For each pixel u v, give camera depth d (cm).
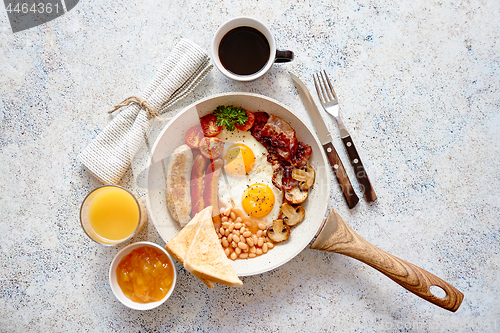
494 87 76
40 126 76
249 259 72
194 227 69
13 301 75
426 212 76
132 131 72
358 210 76
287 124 72
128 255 71
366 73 76
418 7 76
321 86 75
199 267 68
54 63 75
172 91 72
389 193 76
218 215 71
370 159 76
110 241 70
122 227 71
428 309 76
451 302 70
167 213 70
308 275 76
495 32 76
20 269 75
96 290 76
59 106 76
